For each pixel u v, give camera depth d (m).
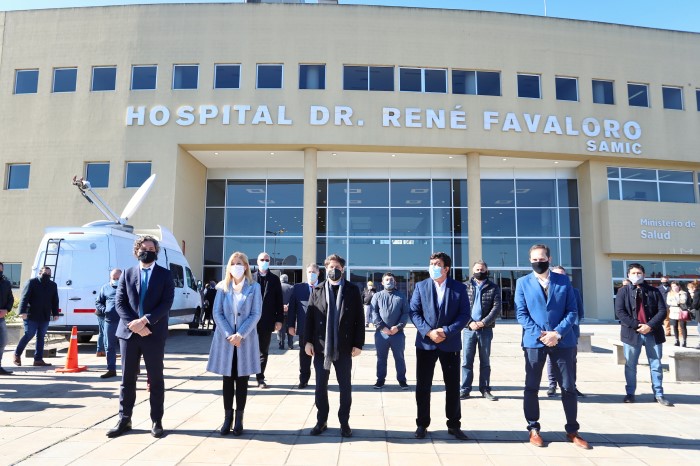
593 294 21.80
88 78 20.52
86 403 5.95
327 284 5.01
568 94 21.77
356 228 22.72
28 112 20.52
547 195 23.17
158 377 4.71
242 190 23.19
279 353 10.80
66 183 19.91
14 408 5.69
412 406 6.08
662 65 22.67
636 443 4.63
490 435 4.86
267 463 3.99
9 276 19.59
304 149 20.56
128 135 20.00
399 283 22.30
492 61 21.22
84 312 10.44
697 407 6.09
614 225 21.50
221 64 20.53
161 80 20.28
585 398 6.61
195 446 4.40
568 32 21.94
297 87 20.30
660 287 13.59
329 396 6.58
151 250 4.84
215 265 22.61
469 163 21.19
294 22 20.66
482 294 6.55
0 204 20.03
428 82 20.94
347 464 4.00
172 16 20.69
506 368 9.15
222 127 20.00
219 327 4.76
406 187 23.09
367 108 20.33
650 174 22.91
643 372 8.57
